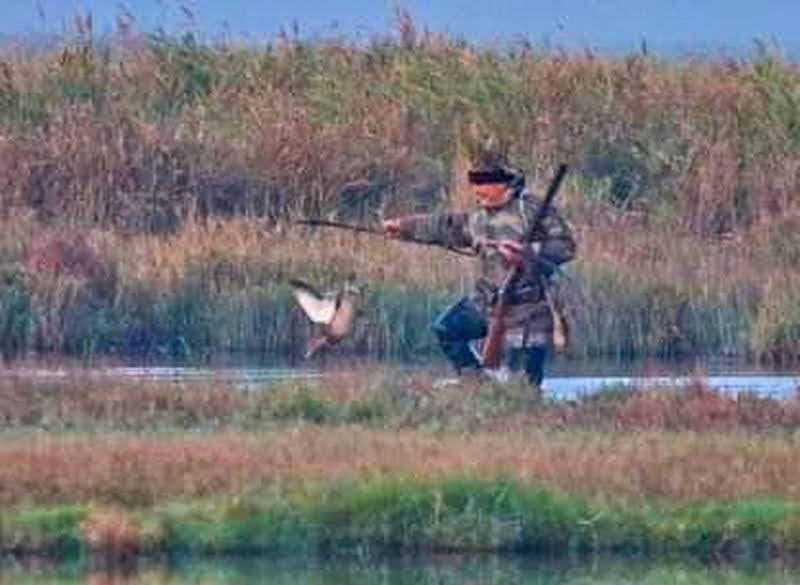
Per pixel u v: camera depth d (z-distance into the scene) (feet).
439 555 193.06
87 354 307.37
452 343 246.68
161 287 316.60
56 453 204.23
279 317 315.58
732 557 194.70
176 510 192.95
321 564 192.34
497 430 222.07
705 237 367.25
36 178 364.17
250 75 402.11
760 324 315.78
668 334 318.65
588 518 194.29
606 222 363.76
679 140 390.21
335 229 349.41
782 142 390.83
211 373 274.98
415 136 390.01
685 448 210.59
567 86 398.21
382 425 226.58
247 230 338.75
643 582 189.57
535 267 243.40
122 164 365.81
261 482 196.65
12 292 310.86
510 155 386.32
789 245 352.90
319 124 388.16
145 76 400.67
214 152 373.61
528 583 189.16
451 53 407.85
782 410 233.14
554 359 312.09
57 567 190.49
